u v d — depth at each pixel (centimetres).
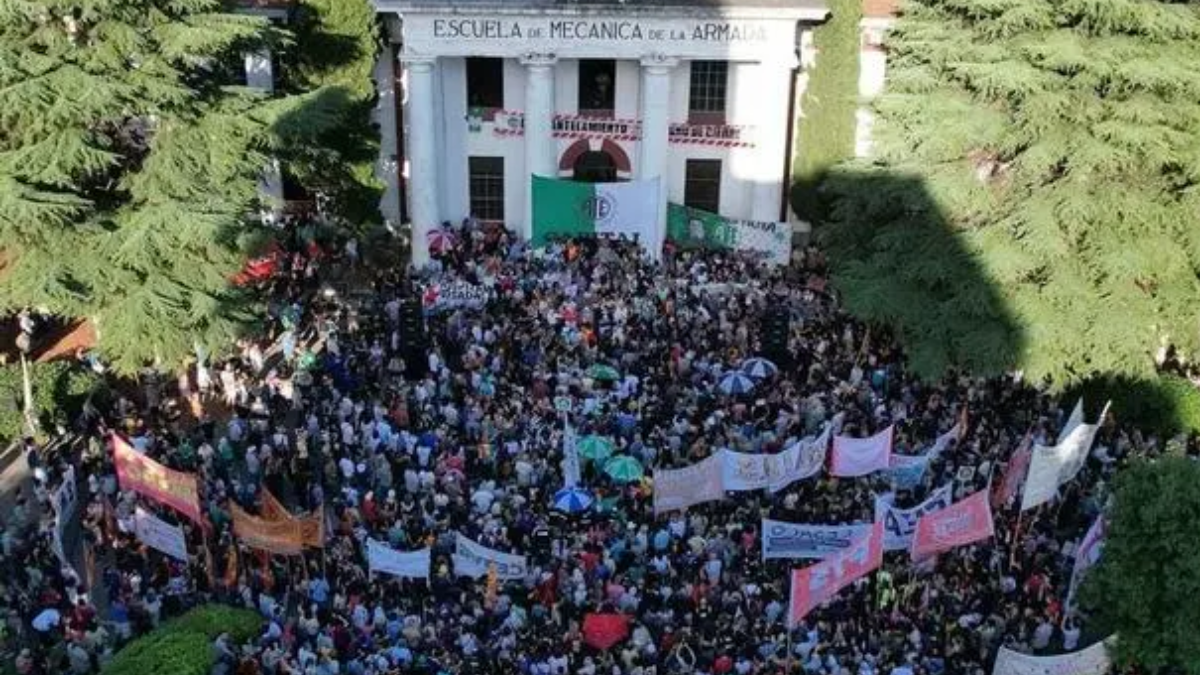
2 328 3688
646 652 2300
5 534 2684
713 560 2552
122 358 3164
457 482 2839
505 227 4819
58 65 3094
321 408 3191
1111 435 3309
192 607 2447
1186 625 2217
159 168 3247
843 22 4347
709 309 3862
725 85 4581
